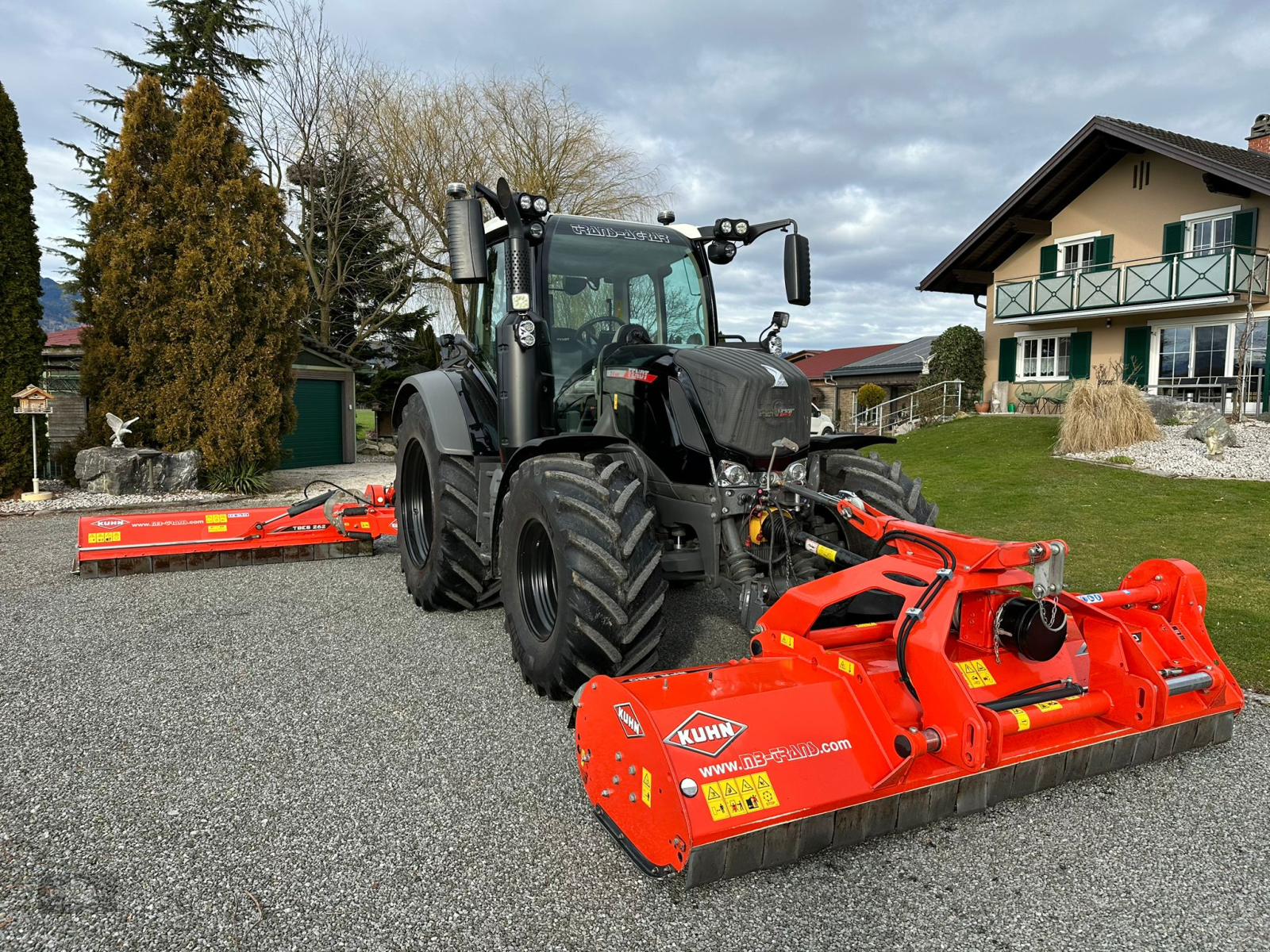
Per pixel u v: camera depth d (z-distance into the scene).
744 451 3.58
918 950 2.17
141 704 3.81
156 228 12.06
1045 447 14.18
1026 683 2.98
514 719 3.67
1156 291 17.81
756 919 2.29
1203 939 2.22
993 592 2.92
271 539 7.02
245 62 22.69
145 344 11.94
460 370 5.62
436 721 3.64
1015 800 2.96
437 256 23.41
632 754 2.44
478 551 5.10
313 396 18.58
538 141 23.17
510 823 2.79
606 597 3.42
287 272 12.74
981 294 23.47
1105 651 3.16
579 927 2.26
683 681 2.63
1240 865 2.56
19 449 11.41
